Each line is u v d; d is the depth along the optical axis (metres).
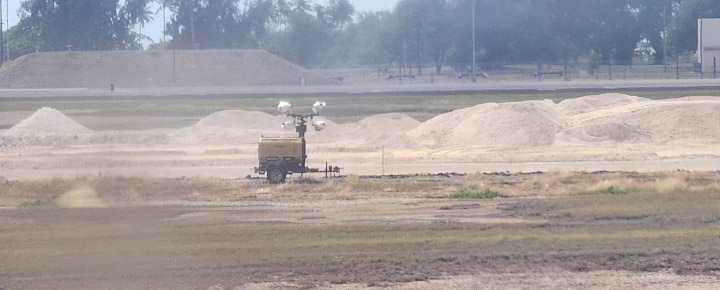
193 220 48.16
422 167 76.25
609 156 80.62
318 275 37.38
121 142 92.25
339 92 141.38
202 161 78.00
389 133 101.00
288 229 45.97
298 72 189.25
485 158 81.19
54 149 89.06
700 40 188.38
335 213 51.31
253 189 61.28
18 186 62.53
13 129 99.62
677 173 67.44
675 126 94.38
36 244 41.56
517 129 92.62
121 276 36.44
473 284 36.34
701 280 36.88
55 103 131.50
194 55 190.38
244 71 186.62
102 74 183.50
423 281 36.78
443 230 45.56
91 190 56.44
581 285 36.28
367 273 37.66
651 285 36.28
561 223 47.12
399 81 180.50
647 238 43.09
